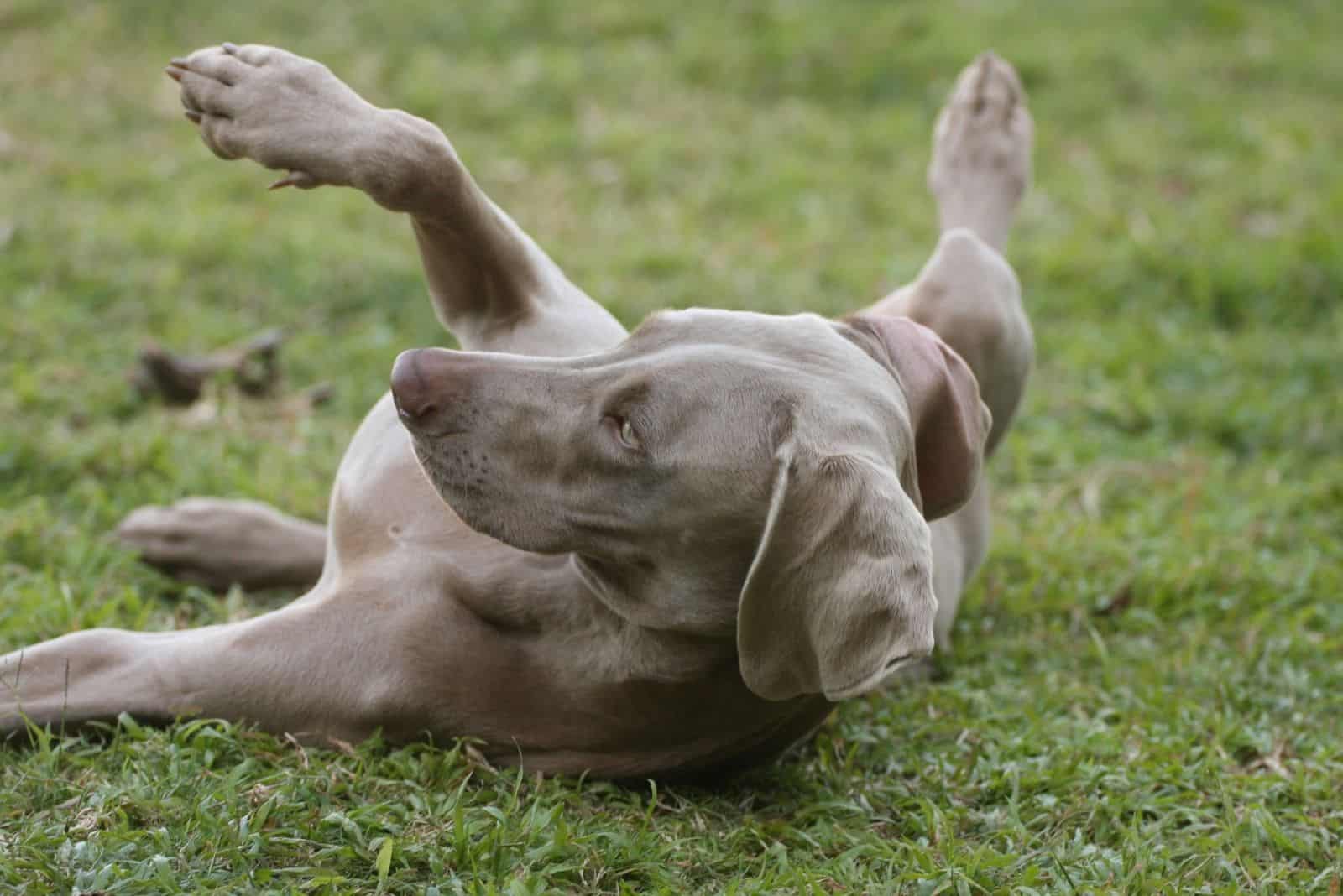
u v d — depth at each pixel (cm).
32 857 548
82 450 985
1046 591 937
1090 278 1531
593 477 571
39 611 757
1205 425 1250
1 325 1177
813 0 2219
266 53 644
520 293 695
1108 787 686
